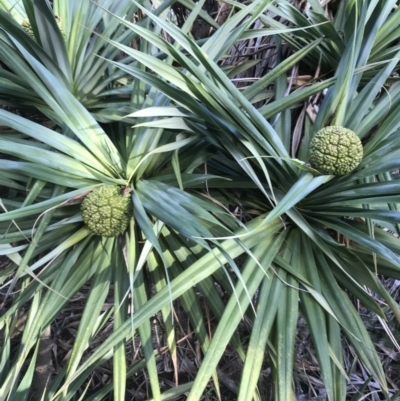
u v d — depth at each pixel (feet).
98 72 5.05
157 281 4.07
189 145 4.58
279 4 5.30
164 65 3.84
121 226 3.90
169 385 7.86
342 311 3.72
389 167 3.84
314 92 4.50
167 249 4.25
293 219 3.96
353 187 3.97
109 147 4.21
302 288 3.84
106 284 4.06
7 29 3.98
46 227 3.84
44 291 4.35
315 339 3.50
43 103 4.84
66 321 8.74
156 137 4.37
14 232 4.01
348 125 4.50
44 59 4.41
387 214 3.63
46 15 4.05
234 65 6.01
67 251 4.33
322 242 4.00
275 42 6.07
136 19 6.40
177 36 3.76
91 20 4.98
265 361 6.81
